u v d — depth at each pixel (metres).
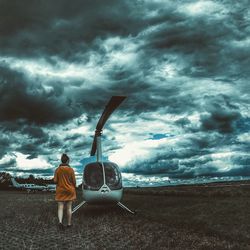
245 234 7.35
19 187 63.53
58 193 8.99
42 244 6.92
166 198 18.33
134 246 6.51
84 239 7.38
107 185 11.56
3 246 6.80
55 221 10.39
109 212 12.52
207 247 6.23
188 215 10.66
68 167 9.12
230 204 12.98
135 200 17.42
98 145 12.96
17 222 10.38
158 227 8.67
